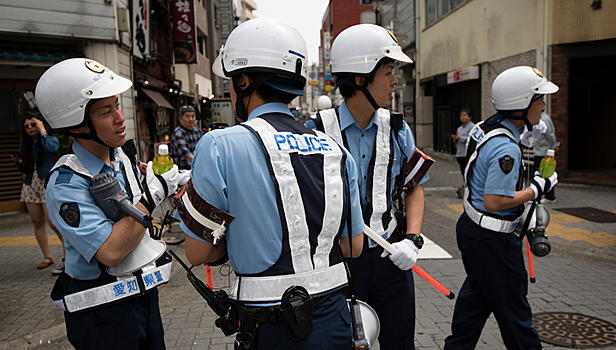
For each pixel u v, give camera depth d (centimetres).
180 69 1819
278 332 132
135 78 1056
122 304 179
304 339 133
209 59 2708
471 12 1372
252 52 140
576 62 1038
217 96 2888
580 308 370
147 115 1248
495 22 1213
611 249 520
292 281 134
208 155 130
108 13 809
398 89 887
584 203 779
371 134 220
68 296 174
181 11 1515
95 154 181
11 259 536
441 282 436
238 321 138
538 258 512
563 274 454
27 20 725
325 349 137
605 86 1104
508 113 255
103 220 167
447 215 736
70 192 167
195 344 323
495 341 321
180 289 433
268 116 143
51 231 667
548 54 973
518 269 251
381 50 203
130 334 180
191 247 135
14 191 803
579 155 1166
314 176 139
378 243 201
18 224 728
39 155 472
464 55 1441
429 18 1794
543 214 279
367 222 215
